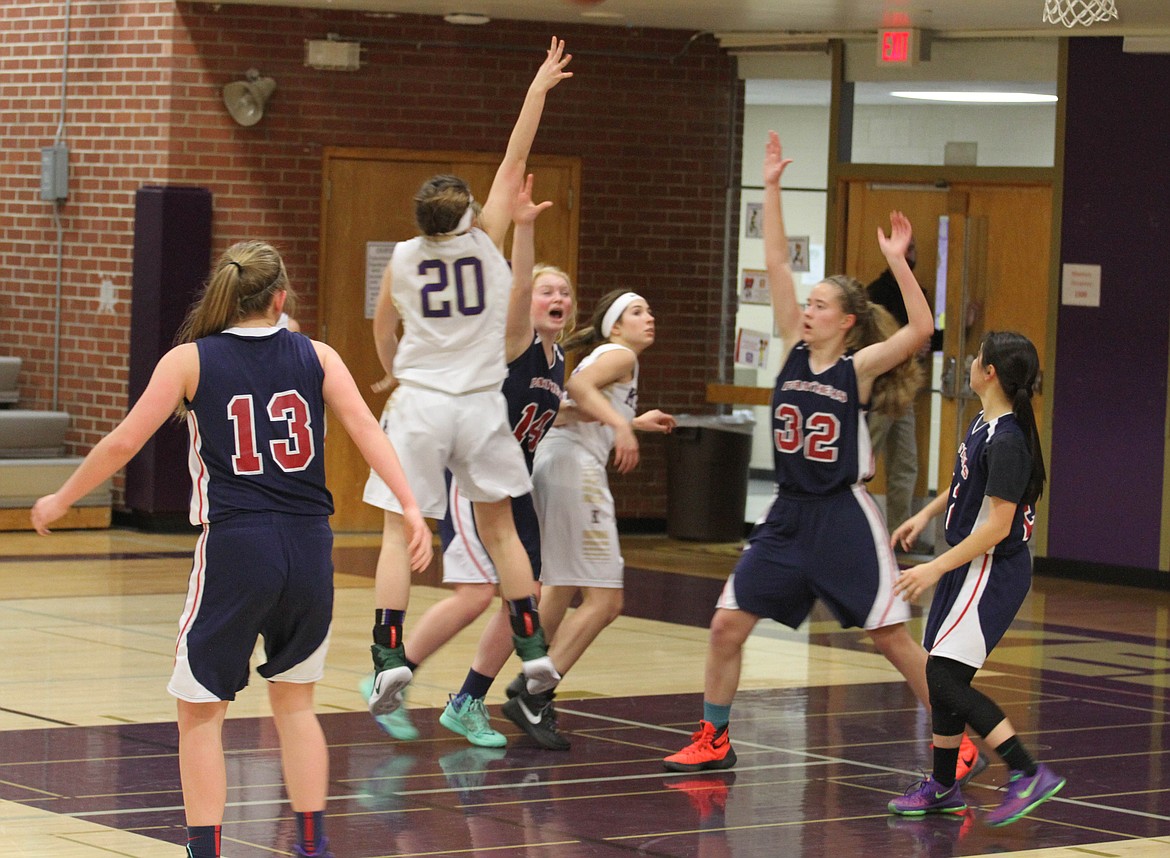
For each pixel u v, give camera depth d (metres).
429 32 18.86
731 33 19.67
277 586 6.11
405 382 8.91
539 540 9.76
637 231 19.73
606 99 19.53
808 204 19.61
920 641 13.65
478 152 19.14
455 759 9.02
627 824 7.75
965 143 18.59
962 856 7.34
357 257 18.83
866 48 19.03
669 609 14.66
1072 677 12.26
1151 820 8.11
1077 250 17.89
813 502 8.49
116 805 7.75
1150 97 17.45
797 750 9.48
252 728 9.50
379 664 8.69
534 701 9.37
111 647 11.84
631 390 9.81
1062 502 18.06
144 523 18.30
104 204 18.58
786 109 19.64
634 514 20.06
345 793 8.21
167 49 18.08
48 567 15.65
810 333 8.50
